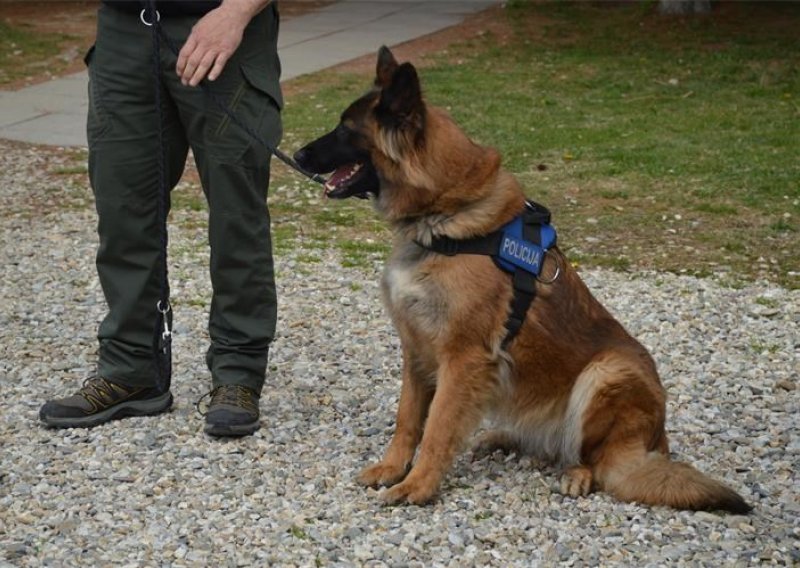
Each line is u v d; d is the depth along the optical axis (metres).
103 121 4.77
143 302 5.02
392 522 4.16
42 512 4.23
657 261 7.96
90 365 5.94
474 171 4.27
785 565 3.82
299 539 4.01
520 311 4.28
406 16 19.23
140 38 4.66
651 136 11.71
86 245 8.41
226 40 4.46
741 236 8.46
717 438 5.00
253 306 5.00
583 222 8.89
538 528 4.10
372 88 4.41
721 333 6.51
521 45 16.91
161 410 5.18
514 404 4.46
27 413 5.23
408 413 4.54
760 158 10.67
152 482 4.49
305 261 7.95
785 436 4.99
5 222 9.09
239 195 4.82
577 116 12.72
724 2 18.88
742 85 14.21
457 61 15.88
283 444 4.88
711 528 4.07
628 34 17.44
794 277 7.59
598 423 4.35
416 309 4.32
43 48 17.05
